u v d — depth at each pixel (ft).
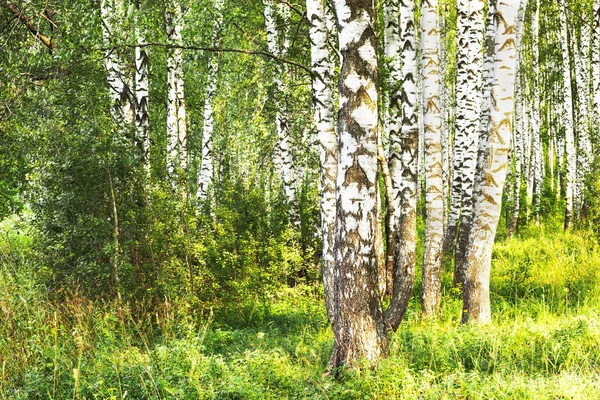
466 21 50.72
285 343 29.71
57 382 20.42
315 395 18.56
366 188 21.44
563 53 72.38
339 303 21.56
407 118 33.60
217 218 46.11
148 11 34.96
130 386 19.66
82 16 34.60
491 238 31.01
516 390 17.95
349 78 21.59
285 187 53.83
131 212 32.94
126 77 38.60
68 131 32.09
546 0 86.69
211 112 53.88
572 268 44.39
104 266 31.50
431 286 36.04
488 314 31.17
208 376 20.07
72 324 26.61
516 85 93.15
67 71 34.78
